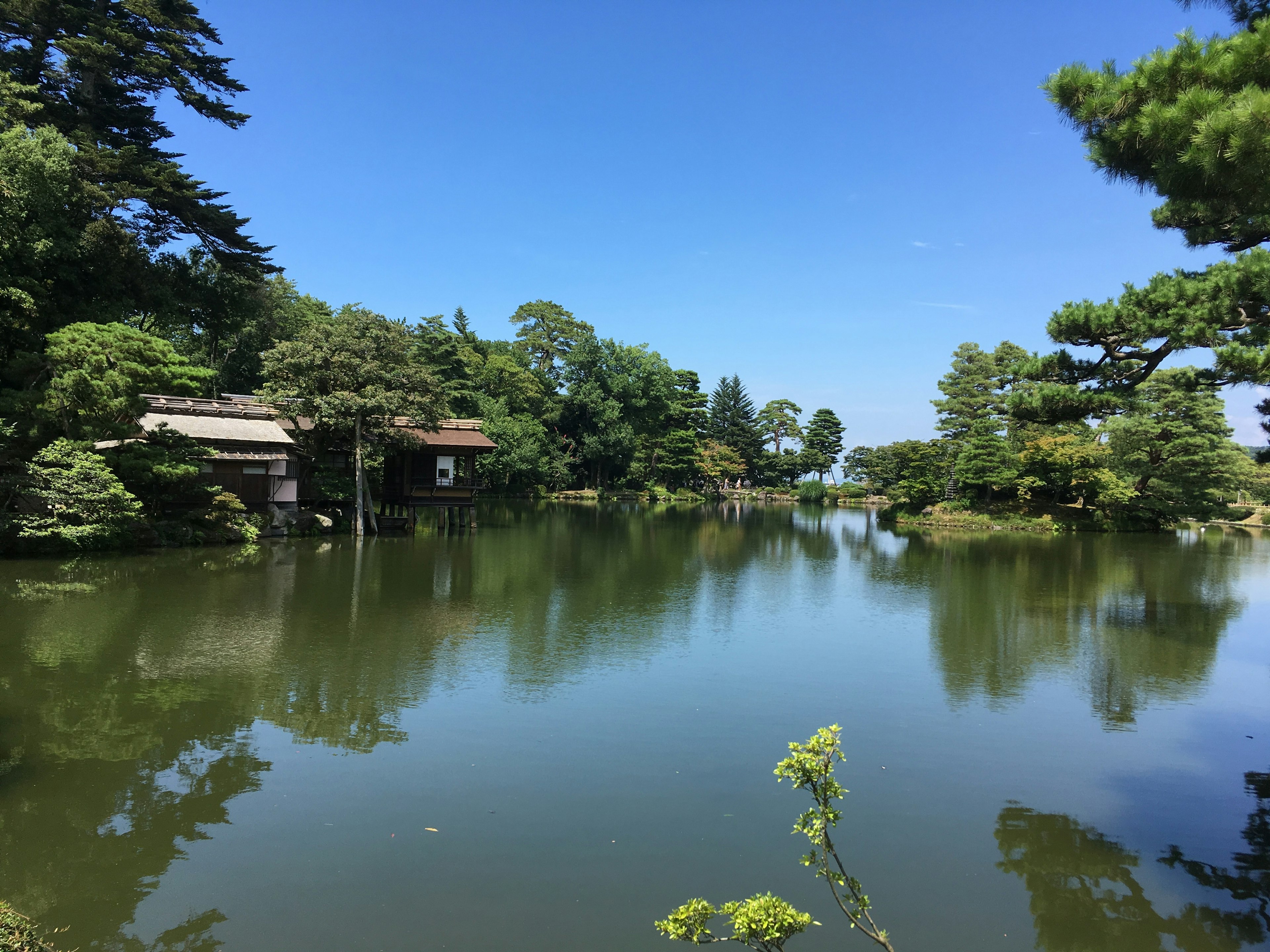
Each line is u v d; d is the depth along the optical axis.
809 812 4.50
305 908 5.73
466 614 16.52
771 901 3.92
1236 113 5.81
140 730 9.26
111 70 33.44
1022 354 62.16
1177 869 6.70
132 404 22.23
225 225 33.34
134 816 7.14
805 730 10.02
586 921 5.64
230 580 19.28
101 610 15.36
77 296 28.58
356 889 6.00
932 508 55.94
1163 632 16.78
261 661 12.23
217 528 26.11
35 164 23.55
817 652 14.36
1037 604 20.30
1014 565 29.45
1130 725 10.54
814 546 35.97
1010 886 6.34
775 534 43.28
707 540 37.38
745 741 9.52
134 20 34.25
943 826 7.42
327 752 8.76
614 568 25.45
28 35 31.22
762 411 105.62
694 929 4.05
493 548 29.78
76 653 12.31
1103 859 6.83
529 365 72.56
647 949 5.30
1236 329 9.53
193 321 38.09
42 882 6.02
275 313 45.72
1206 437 47.03
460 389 61.44
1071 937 5.64
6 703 10.05
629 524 46.12
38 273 25.59
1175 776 8.76
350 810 7.34
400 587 19.47
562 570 24.23
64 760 8.37
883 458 87.50
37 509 21.69
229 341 44.41
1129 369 11.02
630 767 8.57
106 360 21.95
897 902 6.05
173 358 23.70
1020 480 52.50
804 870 6.48
